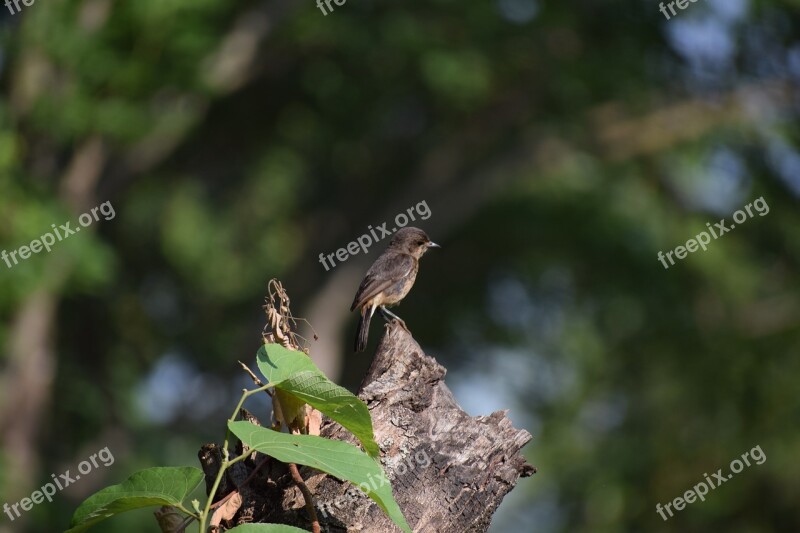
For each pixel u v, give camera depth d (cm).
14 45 1509
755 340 2145
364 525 426
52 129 1502
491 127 2142
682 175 2256
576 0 2006
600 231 2252
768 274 2314
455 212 2203
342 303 2195
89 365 2216
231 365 2380
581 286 2489
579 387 2294
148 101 1619
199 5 1582
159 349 2366
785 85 2070
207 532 427
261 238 2344
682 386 2145
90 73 1520
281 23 1930
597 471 2002
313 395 372
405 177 2303
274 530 338
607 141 2136
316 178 2395
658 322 2320
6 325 1593
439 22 2003
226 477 439
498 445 452
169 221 2247
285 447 352
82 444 2017
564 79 1970
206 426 2352
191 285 2378
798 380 2041
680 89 2088
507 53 1995
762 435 1903
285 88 2136
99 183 1792
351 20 1953
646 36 1989
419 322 2483
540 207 2273
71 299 2123
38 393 1672
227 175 2395
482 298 2512
